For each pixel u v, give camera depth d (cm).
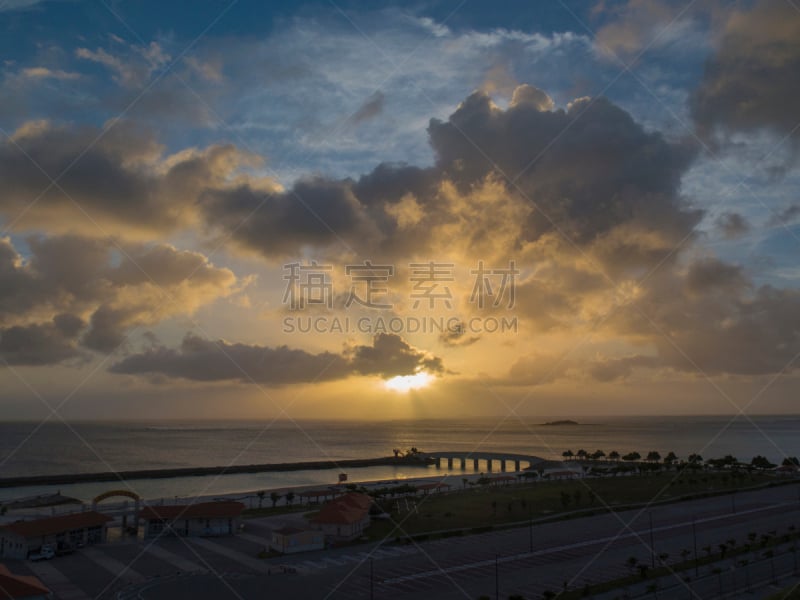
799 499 13012
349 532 8812
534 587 6425
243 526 9850
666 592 6319
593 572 7044
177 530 9188
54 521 8200
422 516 10812
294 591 6178
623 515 11050
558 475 18275
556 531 9544
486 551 8106
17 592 5222
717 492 13912
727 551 8044
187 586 6325
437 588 6334
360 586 6391
